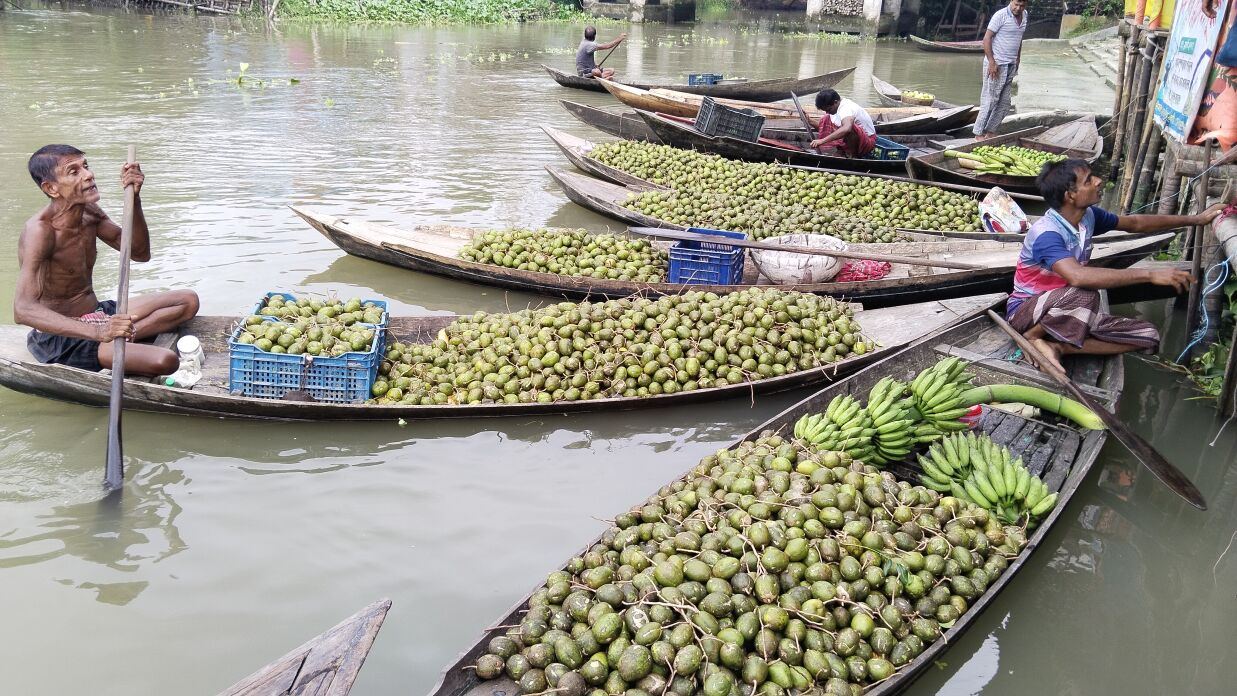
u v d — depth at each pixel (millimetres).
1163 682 3795
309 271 8031
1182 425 5887
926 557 3785
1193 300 6570
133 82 16719
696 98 15383
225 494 4770
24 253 5117
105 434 5277
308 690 2705
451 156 12422
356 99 16328
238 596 4016
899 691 3430
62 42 21812
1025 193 11094
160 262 8039
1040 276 5980
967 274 7066
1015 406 5457
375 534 4488
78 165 5191
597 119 13141
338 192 10430
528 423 5586
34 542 4301
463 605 4023
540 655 3260
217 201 9852
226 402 5270
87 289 5633
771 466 4211
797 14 34594
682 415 5785
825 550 3676
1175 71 7668
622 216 9180
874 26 30672
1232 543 4738
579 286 7203
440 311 7344
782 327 6023
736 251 7133
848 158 11180
